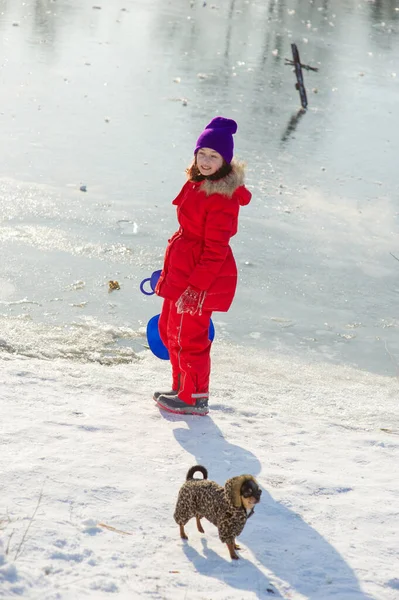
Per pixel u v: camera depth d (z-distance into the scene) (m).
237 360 20.08
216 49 68.81
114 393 15.12
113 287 23.66
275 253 28.62
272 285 25.94
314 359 21.19
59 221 29.00
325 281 26.77
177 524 9.62
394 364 21.27
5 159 36.31
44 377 15.50
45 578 7.70
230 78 58.88
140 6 86.56
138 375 17.02
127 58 61.66
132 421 13.30
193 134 43.50
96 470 10.77
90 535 9.01
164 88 53.62
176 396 14.32
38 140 39.88
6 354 17.61
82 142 40.28
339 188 37.12
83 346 19.27
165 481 10.77
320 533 9.88
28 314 21.22
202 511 8.96
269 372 19.41
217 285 13.28
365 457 12.89
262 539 9.58
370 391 18.70
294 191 35.97
